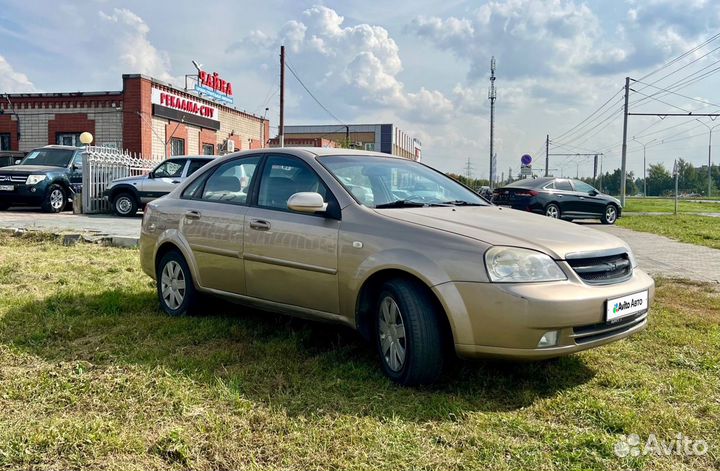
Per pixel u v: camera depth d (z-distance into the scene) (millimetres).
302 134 64875
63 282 6305
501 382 3598
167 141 23016
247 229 4441
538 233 3580
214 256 4703
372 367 3830
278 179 4492
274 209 4371
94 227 11609
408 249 3518
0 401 3160
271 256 4254
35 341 4219
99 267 7207
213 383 3461
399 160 4918
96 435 2754
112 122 21281
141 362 3824
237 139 30047
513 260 3275
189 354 4027
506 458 2686
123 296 5707
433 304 3438
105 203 15797
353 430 2914
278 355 4004
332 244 3883
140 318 4953
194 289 4949
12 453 2592
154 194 14656
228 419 2990
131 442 2721
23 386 3357
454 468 2592
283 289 4215
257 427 2936
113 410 3105
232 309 5293
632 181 125812
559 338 3250
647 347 4340
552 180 17938
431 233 3520
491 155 45281
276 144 49469
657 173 123125
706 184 119500
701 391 3521
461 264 3322
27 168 14867
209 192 5031
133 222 13133
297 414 3090
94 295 5660
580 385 3594
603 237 3787
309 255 4012
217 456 2645
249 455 2666
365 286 3758
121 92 21109
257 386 3457
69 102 21516
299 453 2695
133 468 2529
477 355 3316
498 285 3221
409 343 3432
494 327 3227
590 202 17969
